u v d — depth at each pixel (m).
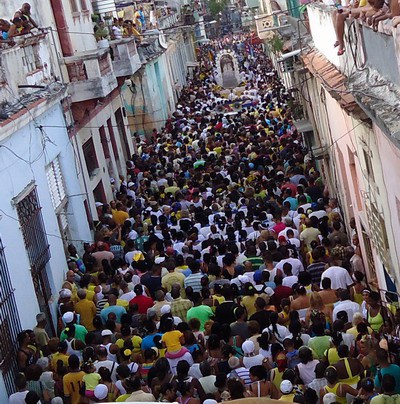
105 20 36.06
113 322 14.89
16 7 22.14
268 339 12.95
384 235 14.92
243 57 79.38
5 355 14.66
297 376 11.90
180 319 14.66
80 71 24.66
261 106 43.47
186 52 72.12
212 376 12.23
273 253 16.59
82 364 13.39
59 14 25.80
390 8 10.75
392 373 11.05
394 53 10.76
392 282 14.91
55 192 21.14
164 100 48.06
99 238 22.00
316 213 20.22
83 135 26.08
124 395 12.30
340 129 19.33
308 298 14.33
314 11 20.97
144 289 16.48
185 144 34.19
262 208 20.92
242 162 27.19
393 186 13.13
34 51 21.47
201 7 102.00
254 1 69.00
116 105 33.22
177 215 21.92
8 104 17.83
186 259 17.69
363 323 12.37
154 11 54.53
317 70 18.33
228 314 14.48
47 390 13.41
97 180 27.12
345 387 11.27
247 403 6.62
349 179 18.98
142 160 31.91
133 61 31.77
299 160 27.75
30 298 16.89
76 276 18.78
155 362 12.87
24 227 17.52
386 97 11.39
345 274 15.03
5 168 16.62
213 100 49.44
